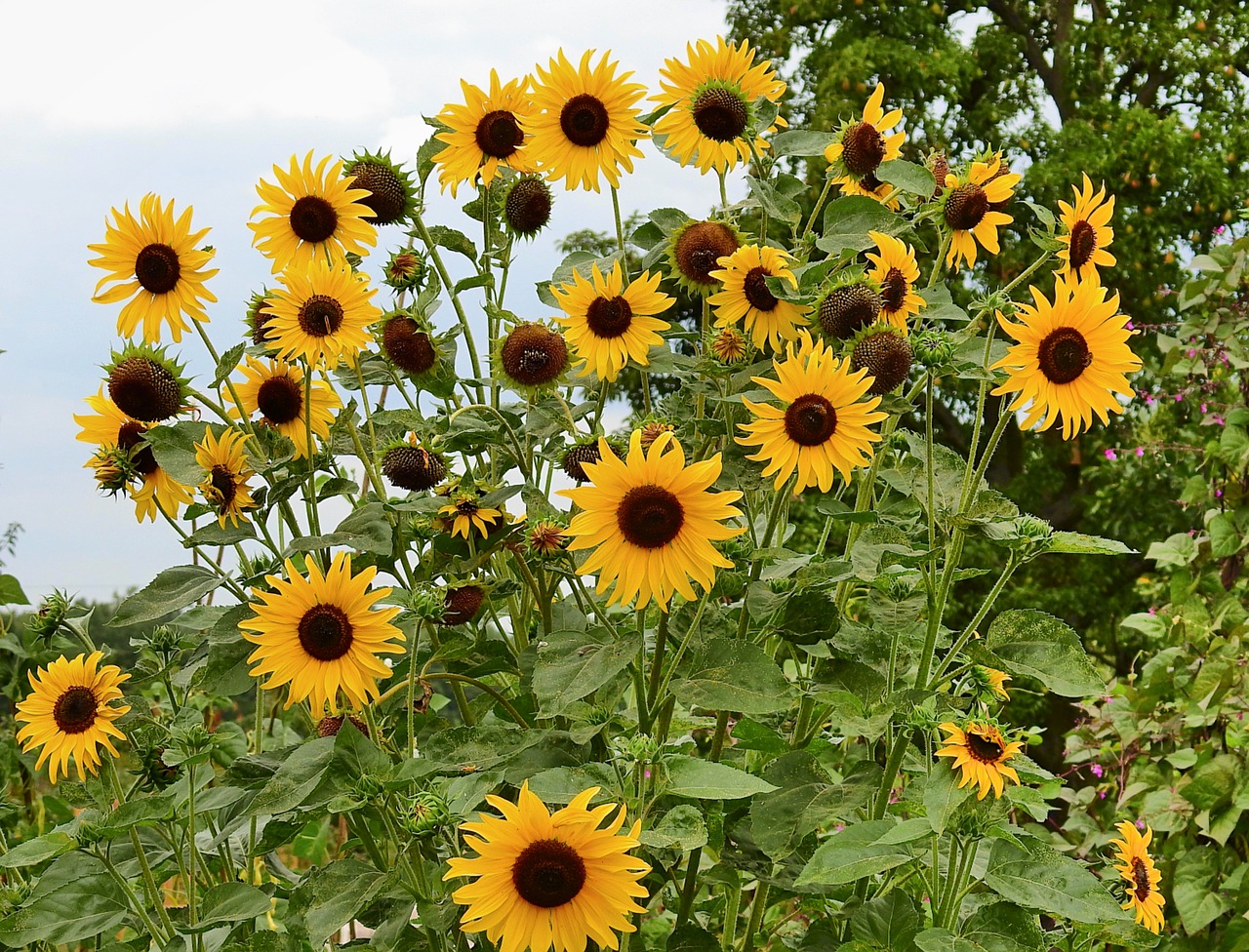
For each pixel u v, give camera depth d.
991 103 11.36
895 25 11.10
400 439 2.22
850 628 2.05
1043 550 1.94
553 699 1.90
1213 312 3.33
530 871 1.77
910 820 1.88
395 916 1.96
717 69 2.26
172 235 2.09
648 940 2.44
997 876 1.92
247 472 2.10
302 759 1.95
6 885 2.34
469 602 2.08
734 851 2.10
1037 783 2.05
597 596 2.17
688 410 2.22
